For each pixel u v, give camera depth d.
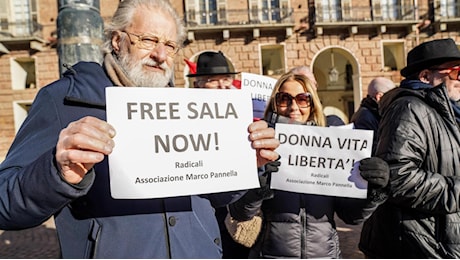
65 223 1.77
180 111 1.82
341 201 2.79
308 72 4.26
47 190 1.43
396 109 2.55
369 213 2.54
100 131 1.48
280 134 2.61
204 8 23.44
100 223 1.74
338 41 23.69
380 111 2.96
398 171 2.35
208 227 2.07
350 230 7.39
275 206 2.75
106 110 1.69
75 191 1.47
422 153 2.43
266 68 26.42
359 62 23.61
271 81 5.23
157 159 1.73
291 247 2.67
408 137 2.40
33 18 23.00
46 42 23.20
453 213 2.42
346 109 27.61
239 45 23.39
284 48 23.52
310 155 2.57
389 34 23.75
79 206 1.77
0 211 1.49
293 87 3.04
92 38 3.43
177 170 1.76
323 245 2.70
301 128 2.60
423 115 2.46
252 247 2.92
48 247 7.02
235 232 2.93
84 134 1.43
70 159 1.41
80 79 1.88
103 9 22.81
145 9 1.91
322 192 2.53
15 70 23.33
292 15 23.33
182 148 1.79
